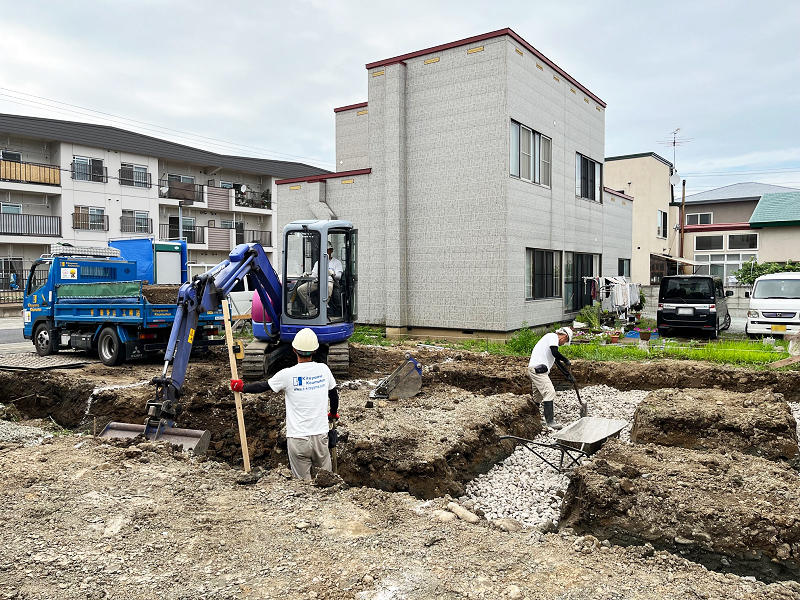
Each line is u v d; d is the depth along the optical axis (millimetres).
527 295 16203
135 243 16734
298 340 5719
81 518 4484
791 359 10594
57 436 7246
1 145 27250
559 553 4031
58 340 13539
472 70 15039
